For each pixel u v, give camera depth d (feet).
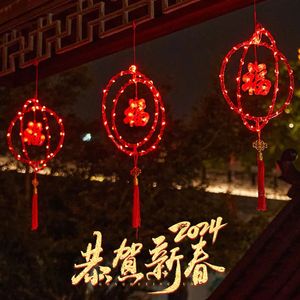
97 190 35.70
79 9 18.51
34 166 20.92
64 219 38.01
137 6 16.85
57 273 37.70
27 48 20.85
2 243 38.24
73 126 38.24
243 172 44.27
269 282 13.33
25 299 37.83
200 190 35.40
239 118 34.53
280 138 40.78
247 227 35.53
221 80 15.20
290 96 14.97
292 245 13.30
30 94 39.58
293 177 13.05
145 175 34.76
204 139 35.32
